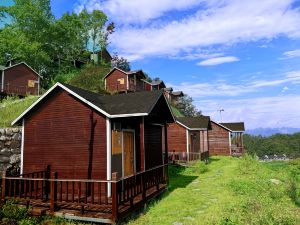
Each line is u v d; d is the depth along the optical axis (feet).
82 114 41.27
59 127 42.47
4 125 58.75
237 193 47.32
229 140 132.87
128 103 42.91
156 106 46.96
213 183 57.06
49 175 41.86
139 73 175.83
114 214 28.73
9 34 167.73
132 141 46.80
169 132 98.02
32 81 138.72
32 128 44.06
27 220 29.32
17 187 40.06
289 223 32.48
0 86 125.39
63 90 42.93
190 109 242.58
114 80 166.61
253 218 31.78
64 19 222.48
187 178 65.10
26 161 43.68
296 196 46.73
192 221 32.01
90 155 40.04
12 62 166.61
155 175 43.86
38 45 173.06
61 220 30.40
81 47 242.37
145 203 37.81
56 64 209.05
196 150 106.11
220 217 32.14
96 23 250.57
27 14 180.55
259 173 69.36
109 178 38.47
